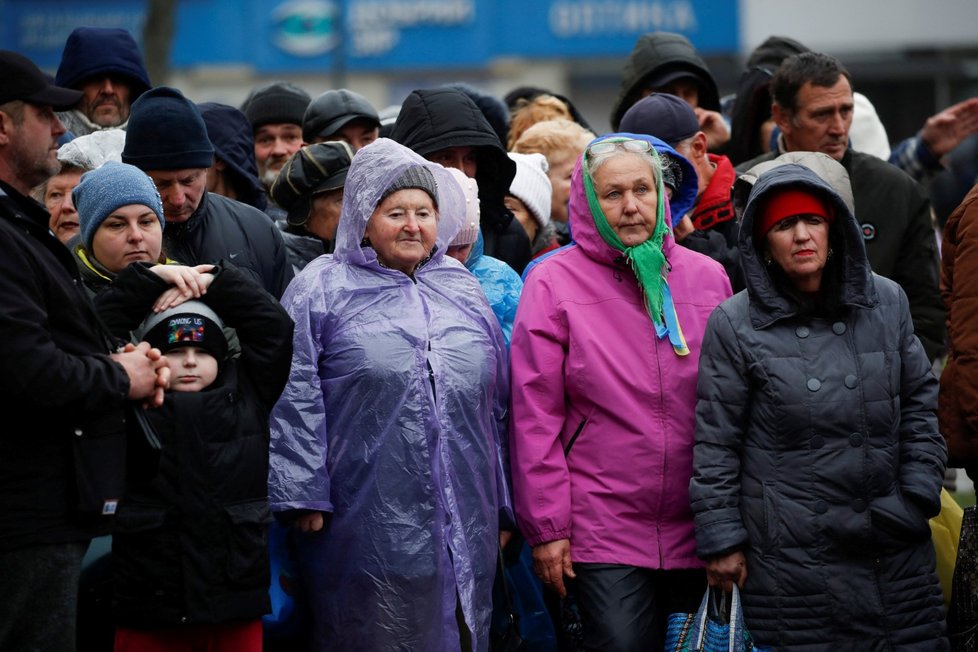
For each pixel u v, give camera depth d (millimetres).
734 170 16625
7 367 9992
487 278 14773
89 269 12141
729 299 13203
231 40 83812
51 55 84812
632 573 13133
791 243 12828
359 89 84438
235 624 11594
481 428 13125
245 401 11680
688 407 13352
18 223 10461
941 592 12992
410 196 13086
